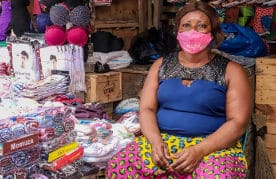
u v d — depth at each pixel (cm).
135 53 424
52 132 225
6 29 375
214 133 223
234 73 233
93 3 377
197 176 214
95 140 260
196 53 234
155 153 222
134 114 303
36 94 310
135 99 391
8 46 354
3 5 376
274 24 414
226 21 429
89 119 293
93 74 353
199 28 233
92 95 352
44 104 293
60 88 325
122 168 229
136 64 423
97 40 404
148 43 423
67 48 335
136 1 486
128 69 404
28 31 367
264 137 336
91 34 386
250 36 386
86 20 338
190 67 238
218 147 220
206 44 234
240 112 227
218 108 232
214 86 230
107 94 361
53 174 225
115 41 412
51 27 333
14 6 367
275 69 329
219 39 243
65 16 334
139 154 229
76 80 342
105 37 405
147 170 224
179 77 238
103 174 261
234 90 230
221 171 208
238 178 215
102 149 255
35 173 220
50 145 225
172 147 227
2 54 366
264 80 333
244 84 232
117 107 387
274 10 413
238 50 389
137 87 401
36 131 218
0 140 202
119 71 383
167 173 222
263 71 333
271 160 335
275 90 330
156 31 434
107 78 358
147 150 230
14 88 316
